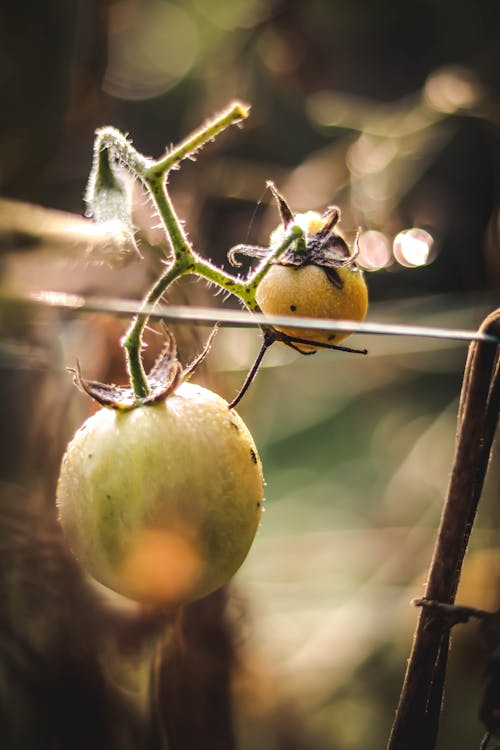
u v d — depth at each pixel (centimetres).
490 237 79
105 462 33
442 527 34
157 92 102
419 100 92
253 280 33
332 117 92
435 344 81
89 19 68
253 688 65
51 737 44
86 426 34
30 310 34
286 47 93
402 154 87
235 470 33
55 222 34
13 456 48
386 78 98
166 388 33
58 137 67
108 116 75
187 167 74
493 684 34
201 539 33
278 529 91
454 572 34
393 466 95
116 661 45
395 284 94
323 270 34
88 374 48
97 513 33
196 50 100
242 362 73
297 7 92
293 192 86
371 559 83
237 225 83
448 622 33
